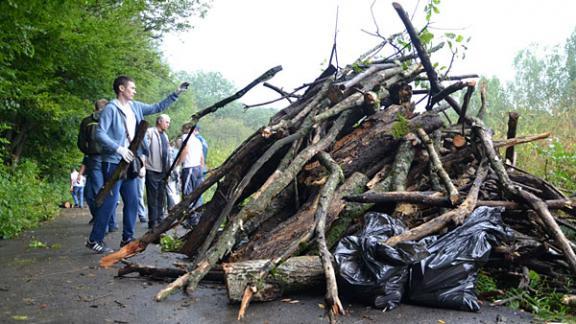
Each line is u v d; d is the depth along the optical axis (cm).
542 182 532
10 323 335
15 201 866
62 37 1041
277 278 391
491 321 347
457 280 374
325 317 355
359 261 384
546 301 381
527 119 1169
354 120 615
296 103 641
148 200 858
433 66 582
